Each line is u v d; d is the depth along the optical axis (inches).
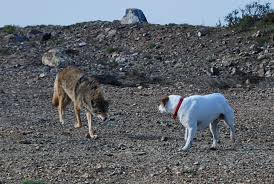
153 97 898.7
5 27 1494.8
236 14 1397.6
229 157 510.6
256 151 540.4
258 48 1197.1
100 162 488.4
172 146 554.9
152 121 699.4
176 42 1312.7
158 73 1107.3
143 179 444.1
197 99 532.1
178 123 688.4
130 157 506.3
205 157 509.4
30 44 1347.2
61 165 478.3
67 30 1465.3
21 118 700.7
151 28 1408.7
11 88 935.7
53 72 1072.2
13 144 552.1
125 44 1341.0
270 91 970.1
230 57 1179.9
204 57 1210.6
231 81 1040.8
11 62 1164.5
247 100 888.9
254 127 681.0
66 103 662.5
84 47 1326.3
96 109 594.6
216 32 1337.4
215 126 549.6
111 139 588.4
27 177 447.5
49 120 689.6
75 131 625.6
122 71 1107.3
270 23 1328.7
